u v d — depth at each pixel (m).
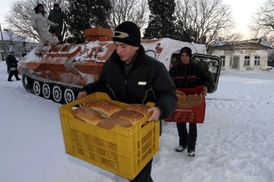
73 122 1.70
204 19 31.88
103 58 5.38
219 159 3.30
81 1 24.31
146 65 1.87
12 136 3.37
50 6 32.50
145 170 1.95
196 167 3.13
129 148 1.47
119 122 1.56
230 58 29.45
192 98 3.04
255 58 29.08
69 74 6.67
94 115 1.72
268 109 6.77
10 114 4.43
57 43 7.57
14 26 33.38
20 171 2.48
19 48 52.88
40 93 7.84
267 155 3.51
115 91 2.06
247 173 2.91
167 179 2.85
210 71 4.43
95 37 6.46
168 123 5.25
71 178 2.52
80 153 1.77
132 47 1.79
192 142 3.44
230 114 6.13
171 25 29.80
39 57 7.62
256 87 11.43
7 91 7.90
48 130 3.84
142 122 1.57
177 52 5.37
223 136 4.36
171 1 29.58
